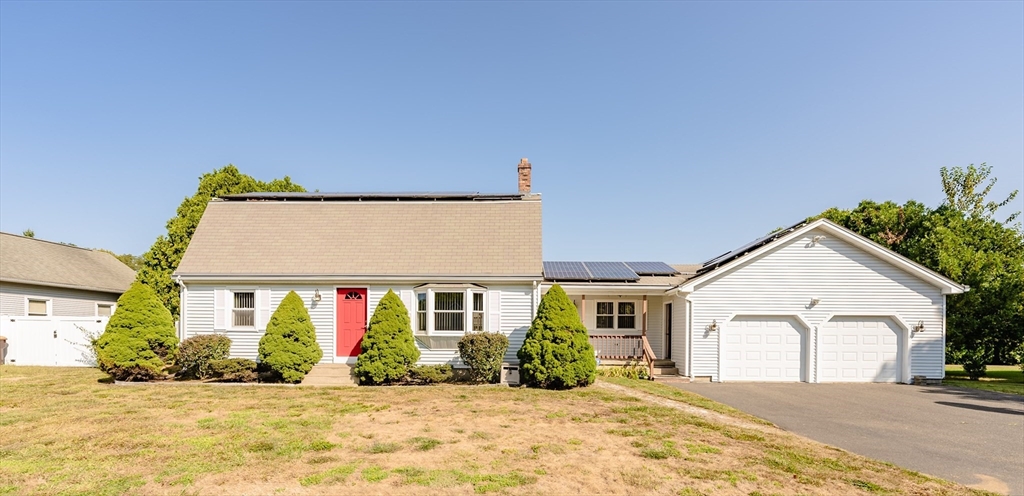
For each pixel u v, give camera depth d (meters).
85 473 6.56
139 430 8.73
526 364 13.98
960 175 30.66
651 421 9.77
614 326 19.45
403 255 16.33
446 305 15.70
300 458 7.20
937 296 16.28
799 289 16.53
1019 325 17.62
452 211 18.11
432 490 6.04
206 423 9.27
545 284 18.67
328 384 14.23
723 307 16.62
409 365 14.41
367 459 7.17
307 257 16.28
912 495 6.11
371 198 18.91
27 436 8.34
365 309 15.95
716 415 10.65
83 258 26.16
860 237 16.23
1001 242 22.06
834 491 6.17
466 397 12.23
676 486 6.26
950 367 24.80
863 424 10.05
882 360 16.31
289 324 14.36
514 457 7.33
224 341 14.77
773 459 7.39
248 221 17.66
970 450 8.21
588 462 7.13
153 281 22.75
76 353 18.38
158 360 14.34
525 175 20.33
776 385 15.66
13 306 20.02
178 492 5.97
